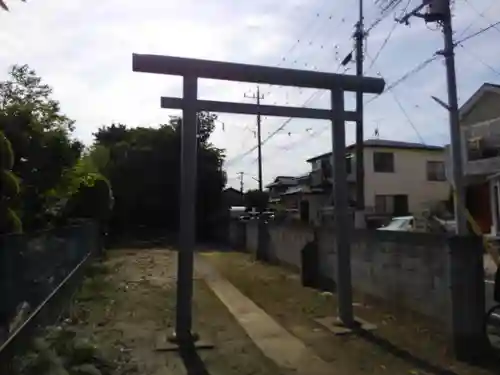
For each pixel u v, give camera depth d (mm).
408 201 30188
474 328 5316
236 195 50281
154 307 8781
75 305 8820
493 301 6809
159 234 31031
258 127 37375
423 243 6750
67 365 4844
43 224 11570
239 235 24359
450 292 5484
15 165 11195
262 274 13477
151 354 5824
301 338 6469
